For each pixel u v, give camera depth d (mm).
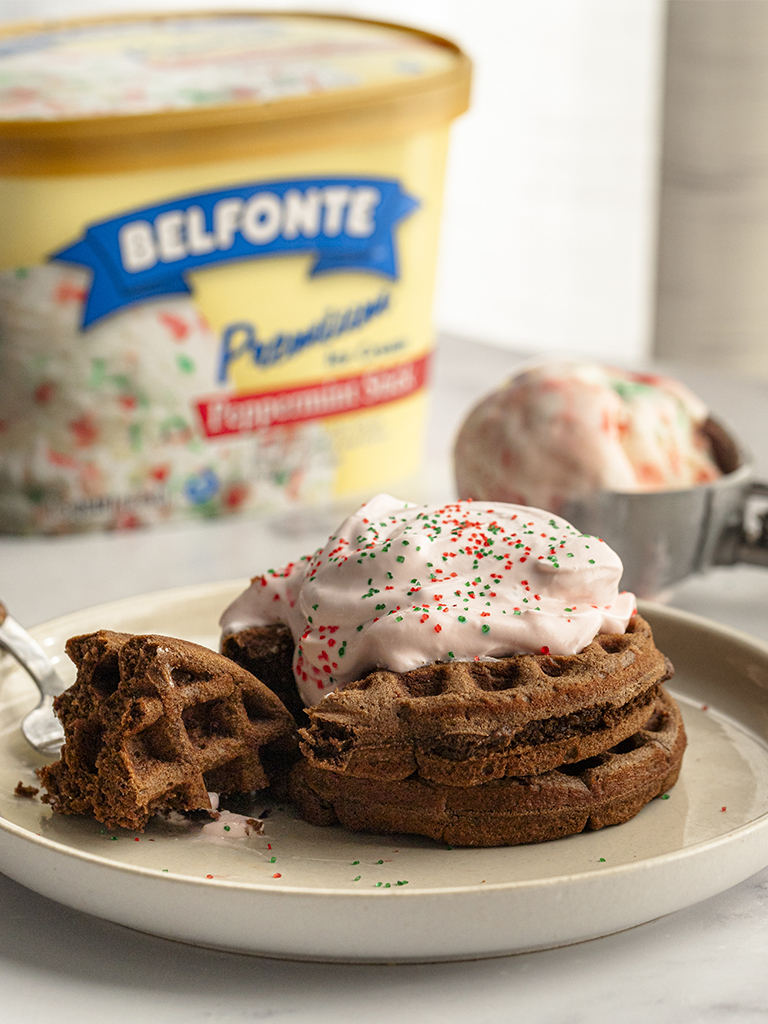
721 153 831
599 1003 418
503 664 449
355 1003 418
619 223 994
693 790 461
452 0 937
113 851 441
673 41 825
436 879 434
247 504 621
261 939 416
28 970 429
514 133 984
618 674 451
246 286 598
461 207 1005
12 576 583
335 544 466
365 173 604
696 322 862
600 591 461
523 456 540
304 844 445
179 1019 411
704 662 500
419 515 469
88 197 576
